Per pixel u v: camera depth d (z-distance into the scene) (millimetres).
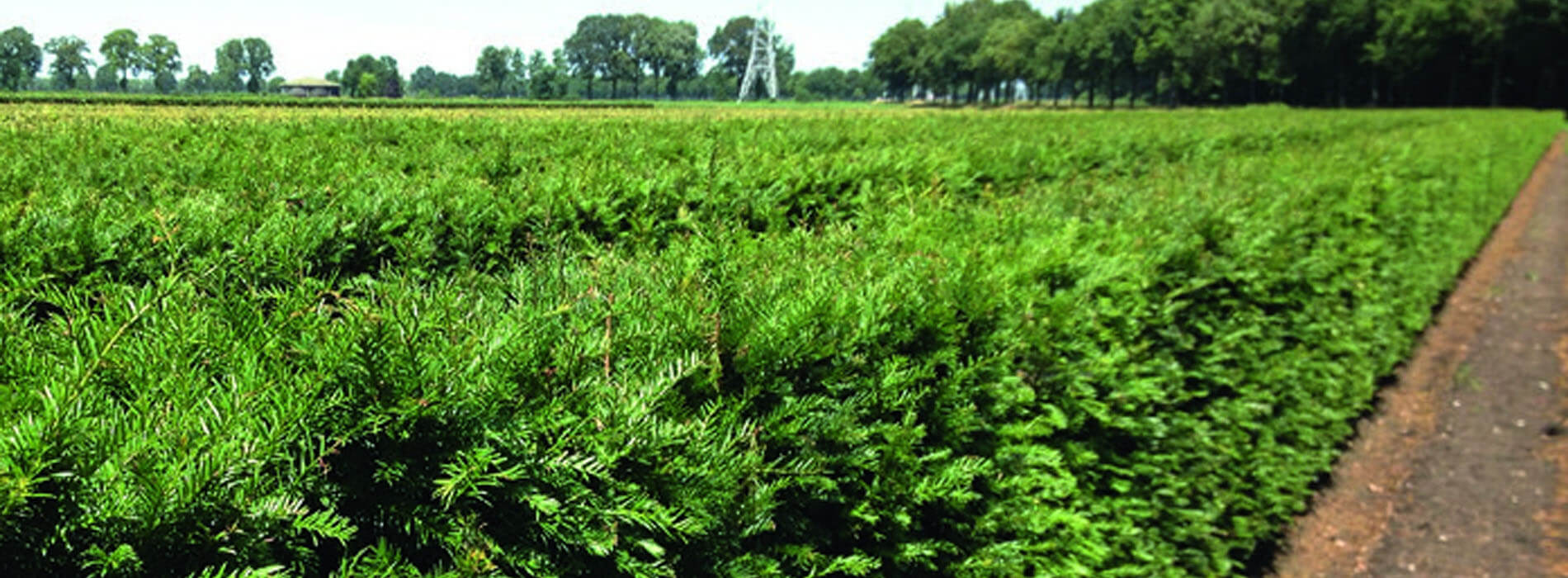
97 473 1462
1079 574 3570
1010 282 3625
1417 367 9578
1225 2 103625
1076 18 129250
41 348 2002
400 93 194125
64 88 167875
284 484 1649
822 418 2584
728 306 2834
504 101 61625
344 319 1998
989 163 10039
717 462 2184
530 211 5516
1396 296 9336
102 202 4426
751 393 2445
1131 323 4102
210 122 14156
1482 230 17484
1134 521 4371
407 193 5180
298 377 1755
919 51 164875
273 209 4504
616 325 2551
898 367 2828
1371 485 6711
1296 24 99188
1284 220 6410
